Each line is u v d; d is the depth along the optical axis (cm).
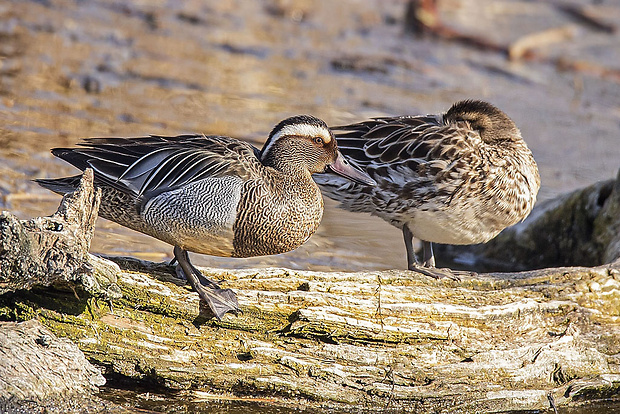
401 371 930
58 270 808
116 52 2053
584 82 2328
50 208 1264
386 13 2703
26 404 823
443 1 2786
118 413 855
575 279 1022
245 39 2325
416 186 1099
